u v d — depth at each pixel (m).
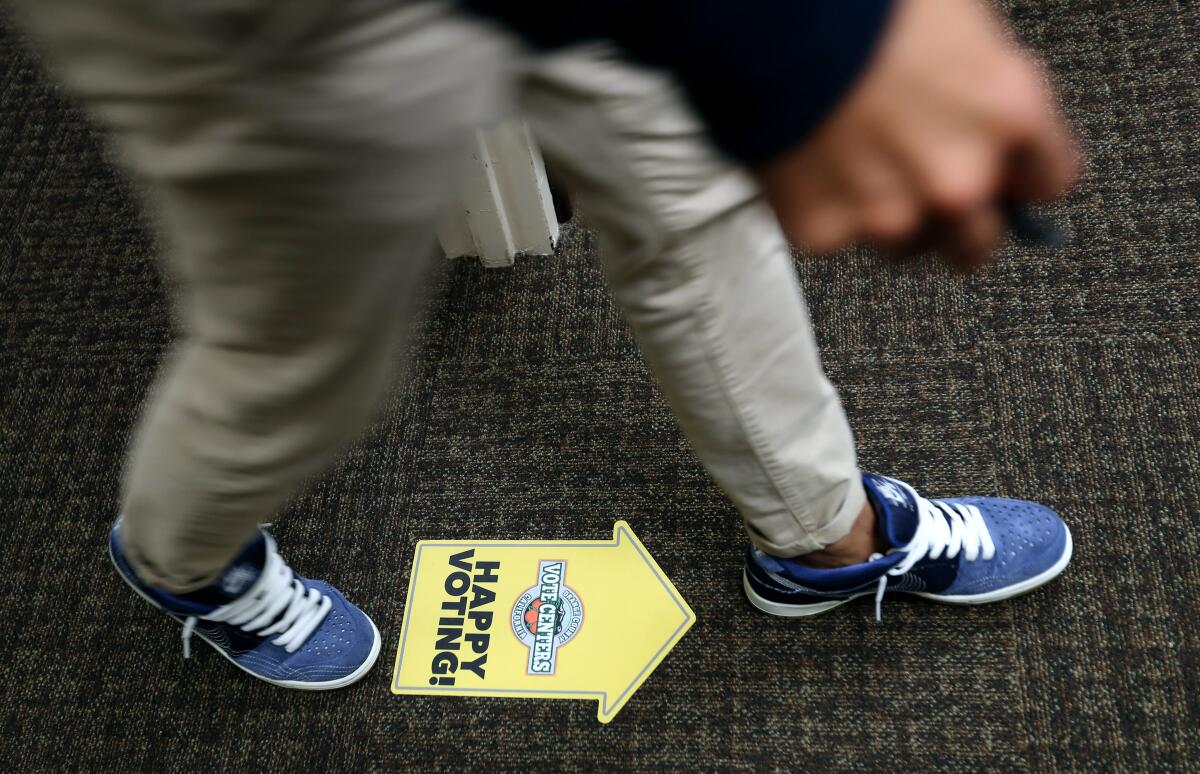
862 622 1.16
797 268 1.40
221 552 0.90
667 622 1.19
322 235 0.51
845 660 1.14
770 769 1.10
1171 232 1.33
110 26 0.41
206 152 0.45
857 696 1.12
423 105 0.46
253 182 0.47
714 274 0.73
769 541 1.02
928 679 1.12
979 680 1.11
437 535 1.29
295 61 0.41
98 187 1.66
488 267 1.48
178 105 0.44
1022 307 1.32
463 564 1.26
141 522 0.85
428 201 0.53
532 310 1.44
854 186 0.43
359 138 0.46
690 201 0.66
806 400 0.87
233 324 0.59
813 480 0.93
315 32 0.41
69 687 1.25
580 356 1.39
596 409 1.34
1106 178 1.39
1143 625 1.11
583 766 1.13
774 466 0.90
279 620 1.16
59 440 1.43
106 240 1.61
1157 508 1.17
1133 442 1.21
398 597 1.25
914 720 1.10
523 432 1.34
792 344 0.82
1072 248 1.34
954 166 0.41
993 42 0.40
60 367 1.49
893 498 1.08
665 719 1.14
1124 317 1.29
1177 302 1.28
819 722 1.11
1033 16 1.55
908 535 1.08
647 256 0.70
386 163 0.48
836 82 0.40
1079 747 1.06
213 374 0.64
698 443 0.90
